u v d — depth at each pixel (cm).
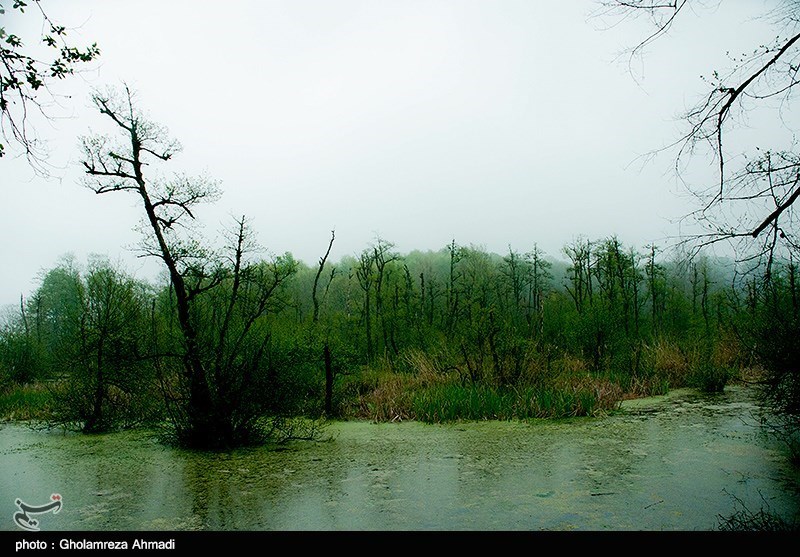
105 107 844
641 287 2511
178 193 890
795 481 665
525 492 661
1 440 1050
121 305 1123
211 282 935
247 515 594
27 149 481
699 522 543
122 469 795
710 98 460
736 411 1166
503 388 1354
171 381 1020
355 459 844
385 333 2106
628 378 1533
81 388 1141
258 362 952
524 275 3131
